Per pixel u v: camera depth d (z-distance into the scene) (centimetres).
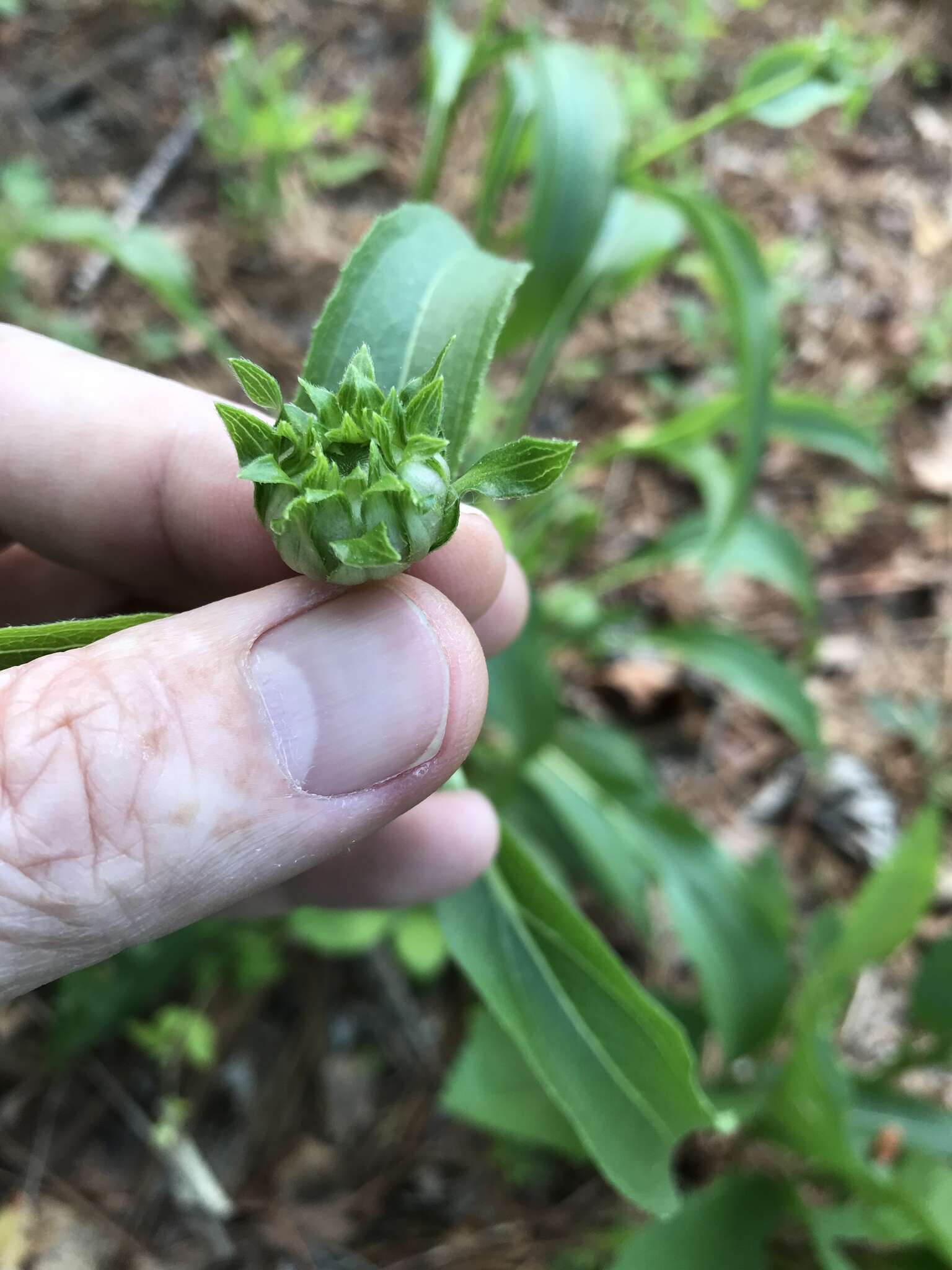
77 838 8
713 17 40
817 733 21
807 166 37
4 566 15
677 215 22
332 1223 19
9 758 8
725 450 30
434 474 7
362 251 10
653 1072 11
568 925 11
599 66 19
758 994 18
